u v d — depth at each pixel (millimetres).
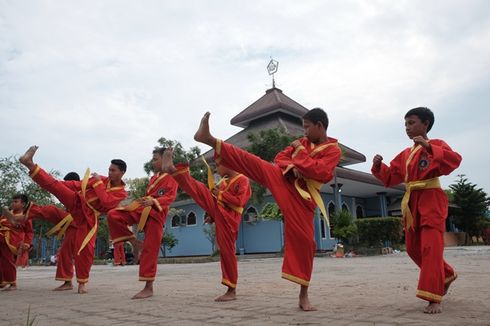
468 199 32938
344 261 13820
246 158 4195
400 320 3406
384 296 4977
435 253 3895
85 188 6746
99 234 28859
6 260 7531
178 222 27359
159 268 13867
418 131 4340
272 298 5145
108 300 5492
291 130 25344
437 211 4059
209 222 5984
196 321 3697
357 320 3465
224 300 5051
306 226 4160
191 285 7234
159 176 6188
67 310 4684
